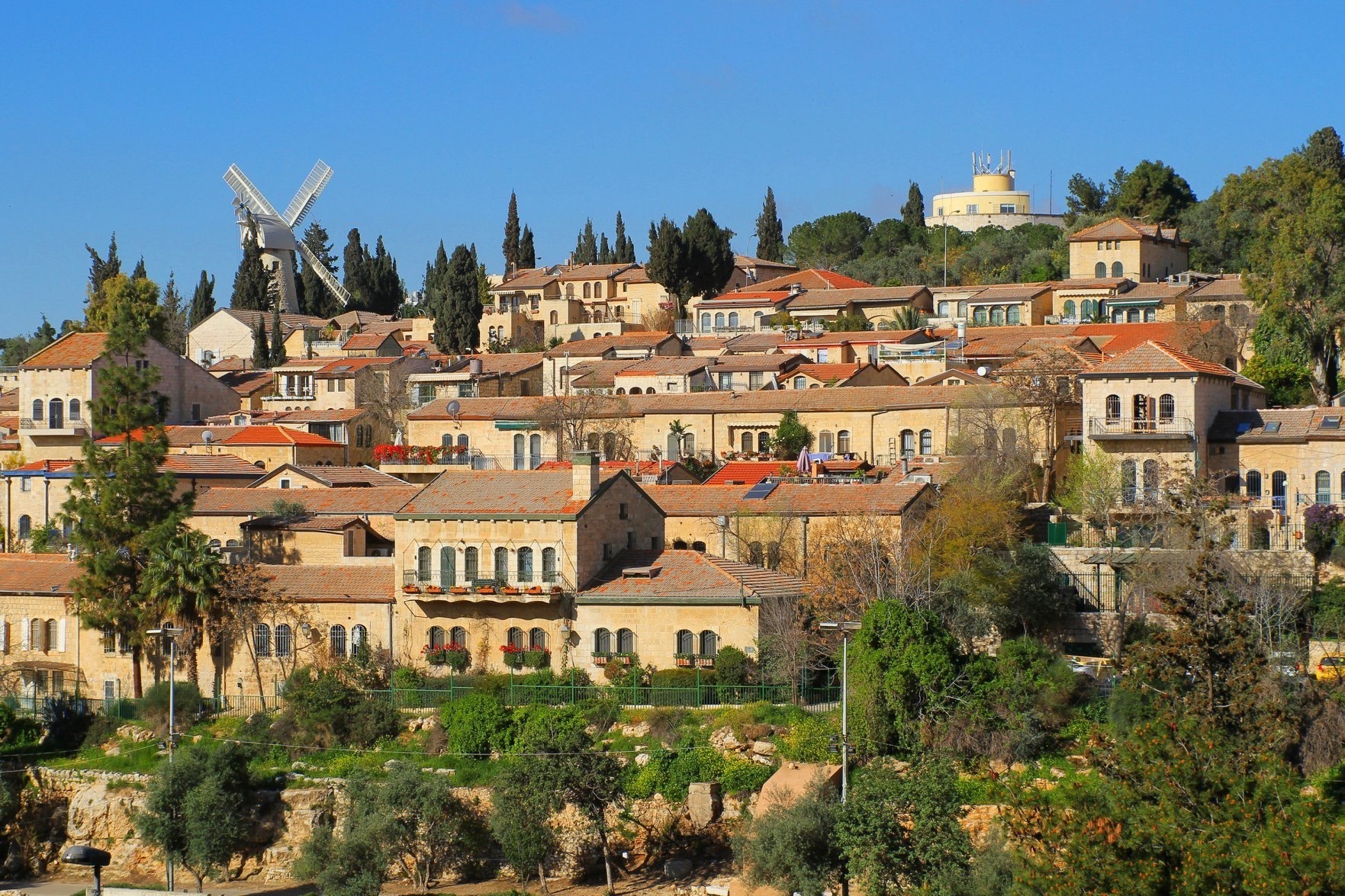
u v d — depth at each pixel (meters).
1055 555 112.62
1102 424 128.12
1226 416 129.88
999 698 94.50
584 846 96.12
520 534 109.75
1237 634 80.19
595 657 106.62
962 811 86.25
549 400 164.00
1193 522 98.00
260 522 122.62
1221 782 68.00
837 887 82.56
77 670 119.62
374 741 105.00
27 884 103.19
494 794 95.06
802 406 152.38
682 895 90.06
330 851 93.12
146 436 123.50
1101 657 106.00
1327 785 83.62
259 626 114.25
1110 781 72.75
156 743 108.62
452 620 111.25
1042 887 66.56
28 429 172.00
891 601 98.06
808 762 94.56
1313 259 150.62
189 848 98.56
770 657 102.62
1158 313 198.25
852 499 118.00
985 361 173.25
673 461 152.25
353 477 142.25
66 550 133.62
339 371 187.75
